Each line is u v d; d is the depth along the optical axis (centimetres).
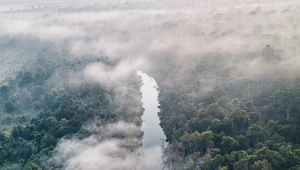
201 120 14412
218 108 14862
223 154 12419
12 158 14650
